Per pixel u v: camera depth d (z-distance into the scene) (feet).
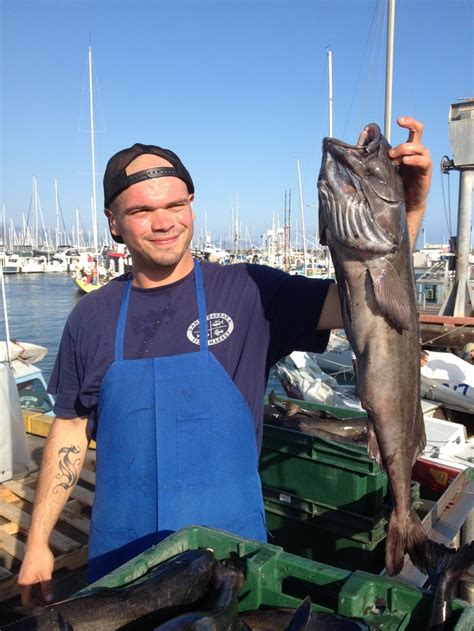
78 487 16.08
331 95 64.39
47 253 238.68
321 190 8.09
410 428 8.08
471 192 31.07
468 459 17.98
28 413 23.45
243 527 7.93
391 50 33.01
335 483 13.26
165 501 7.70
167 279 8.63
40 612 5.72
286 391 33.47
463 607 5.70
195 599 6.34
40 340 82.74
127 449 7.95
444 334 28.48
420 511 15.78
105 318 8.63
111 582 6.34
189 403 7.88
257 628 6.30
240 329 8.34
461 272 32.09
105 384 8.22
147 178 7.95
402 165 7.71
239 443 7.99
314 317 8.38
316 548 13.62
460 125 30.12
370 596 6.11
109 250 150.41
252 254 159.84
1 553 13.46
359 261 7.88
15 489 16.66
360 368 8.01
